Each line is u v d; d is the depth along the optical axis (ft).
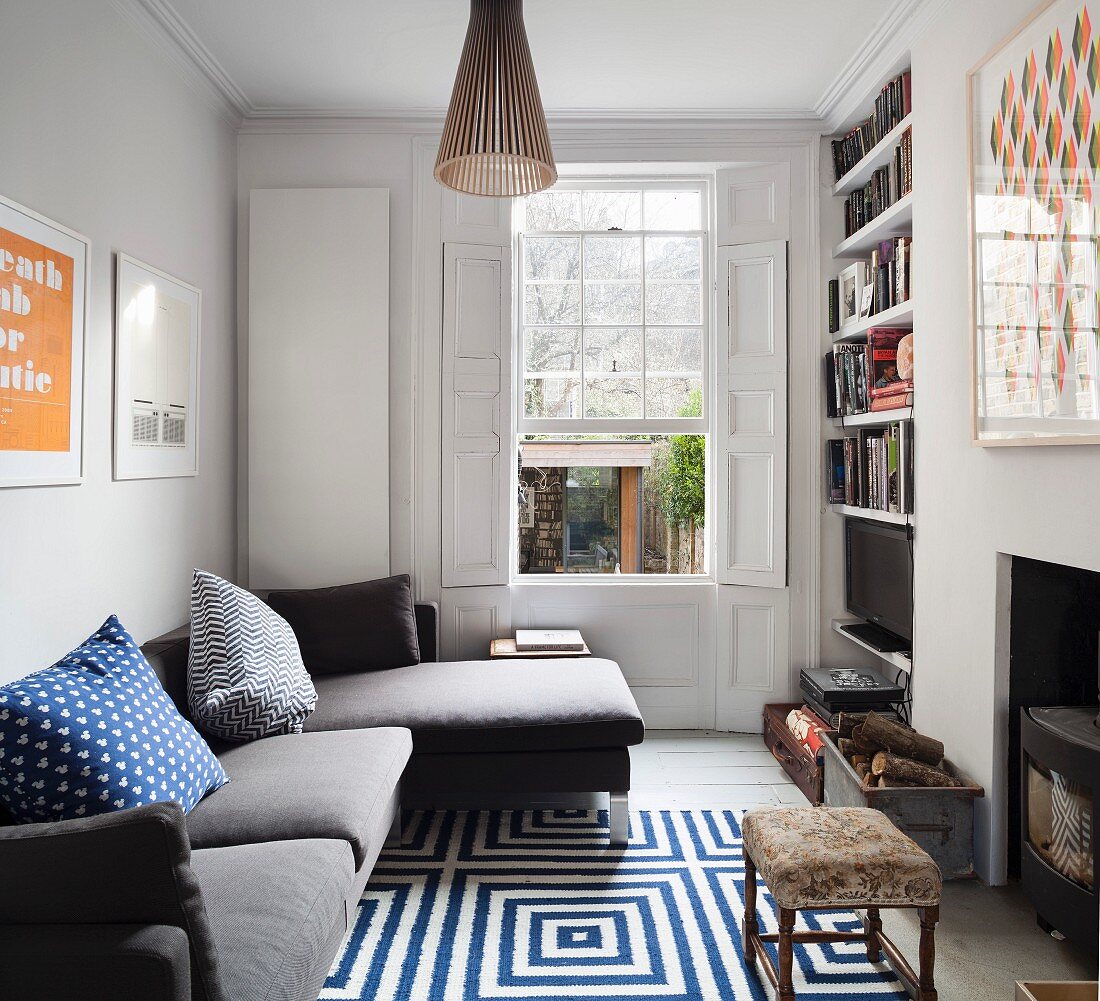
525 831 9.34
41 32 7.33
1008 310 7.56
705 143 12.44
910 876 5.88
